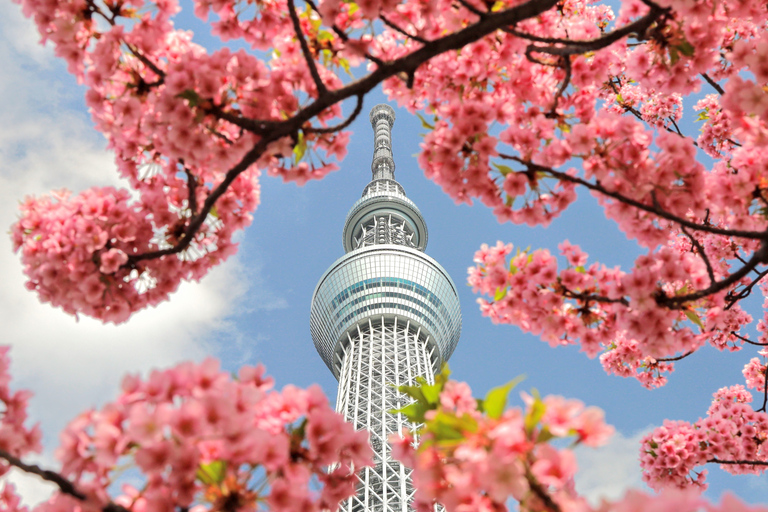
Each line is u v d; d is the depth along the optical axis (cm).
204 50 765
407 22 772
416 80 853
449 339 15450
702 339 787
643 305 736
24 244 763
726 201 752
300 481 484
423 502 607
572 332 845
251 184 885
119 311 805
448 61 829
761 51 733
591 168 729
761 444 1248
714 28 754
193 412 404
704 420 1270
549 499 416
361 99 678
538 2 619
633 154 716
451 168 773
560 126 865
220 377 448
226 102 673
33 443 504
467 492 450
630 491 331
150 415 396
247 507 457
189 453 429
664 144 709
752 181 736
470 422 426
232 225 891
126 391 439
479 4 721
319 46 749
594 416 422
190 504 447
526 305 848
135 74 707
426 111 871
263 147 670
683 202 743
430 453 488
